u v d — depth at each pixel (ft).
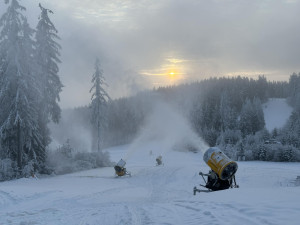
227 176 38.83
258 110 305.32
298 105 323.78
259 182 69.62
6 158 92.43
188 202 29.22
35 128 94.99
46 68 103.91
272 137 240.32
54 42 107.45
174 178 81.82
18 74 87.45
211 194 31.89
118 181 79.36
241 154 162.71
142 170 102.78
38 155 100.53
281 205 19.71
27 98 93.40
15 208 37.09
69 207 37.22
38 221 25.82
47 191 50.14
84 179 84.74
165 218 21.80
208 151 40.70
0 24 88.84
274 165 123.13
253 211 19.06
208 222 17.97
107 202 41.86
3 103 92.48
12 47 88.33
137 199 45.78
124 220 22.97
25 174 89.61
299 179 67.97
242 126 291.58
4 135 91.15
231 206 21.98
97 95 157.48
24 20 91.25
